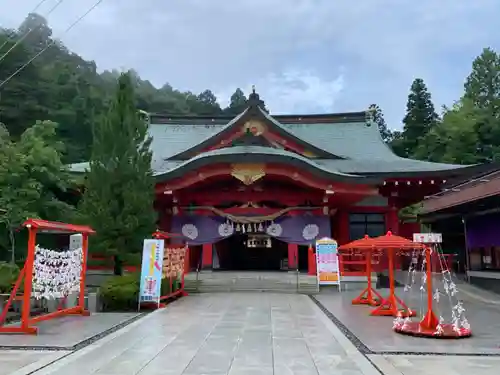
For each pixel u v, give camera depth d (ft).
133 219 53.57
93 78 243.19
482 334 33.55
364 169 83.82
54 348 28.19
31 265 34.27
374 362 24.61
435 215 88.22
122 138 57.11
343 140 107.04
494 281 66.28
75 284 42.01
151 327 35.99
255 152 72.08
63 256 39.55
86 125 176.35
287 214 79.00
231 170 73.72
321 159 89.25
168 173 73.51
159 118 111.86
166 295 52.60
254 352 26.84
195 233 78.43
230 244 109.70
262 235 99.66
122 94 59.41
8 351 27.37
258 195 79.92
